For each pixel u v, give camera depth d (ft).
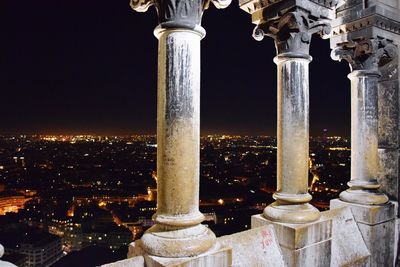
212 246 14.58
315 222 18.93
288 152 19.33
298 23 18.44
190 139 14.03
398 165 24.40
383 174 25.23
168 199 14.07
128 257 15.60
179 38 13.89
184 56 13.92
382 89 25.34
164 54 14.06
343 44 24.49
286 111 19.27
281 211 19.16
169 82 13.92
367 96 23.54
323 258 19.21
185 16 13.92
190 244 13.79
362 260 21.71
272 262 17.81
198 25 14.25
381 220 22.89
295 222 18.61
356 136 24.04
